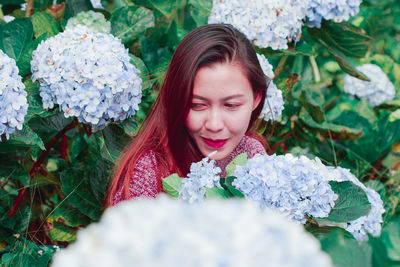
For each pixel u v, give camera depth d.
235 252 0.39
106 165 1.76
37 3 2.00
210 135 1.30
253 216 0.45
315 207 1.04
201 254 0.39
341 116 2.54
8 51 1.67
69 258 0.44
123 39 1.91
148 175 1.37
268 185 1.02
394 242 0.47
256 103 1.49
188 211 0.45
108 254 0.41
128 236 0.41
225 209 0.45
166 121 1.37
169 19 2.15
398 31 3.14
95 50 1.52
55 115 1.68
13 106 1.36
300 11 1.94
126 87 1.50
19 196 1.77
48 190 2.06
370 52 3.11
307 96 2.23
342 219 1.06
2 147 1.54
